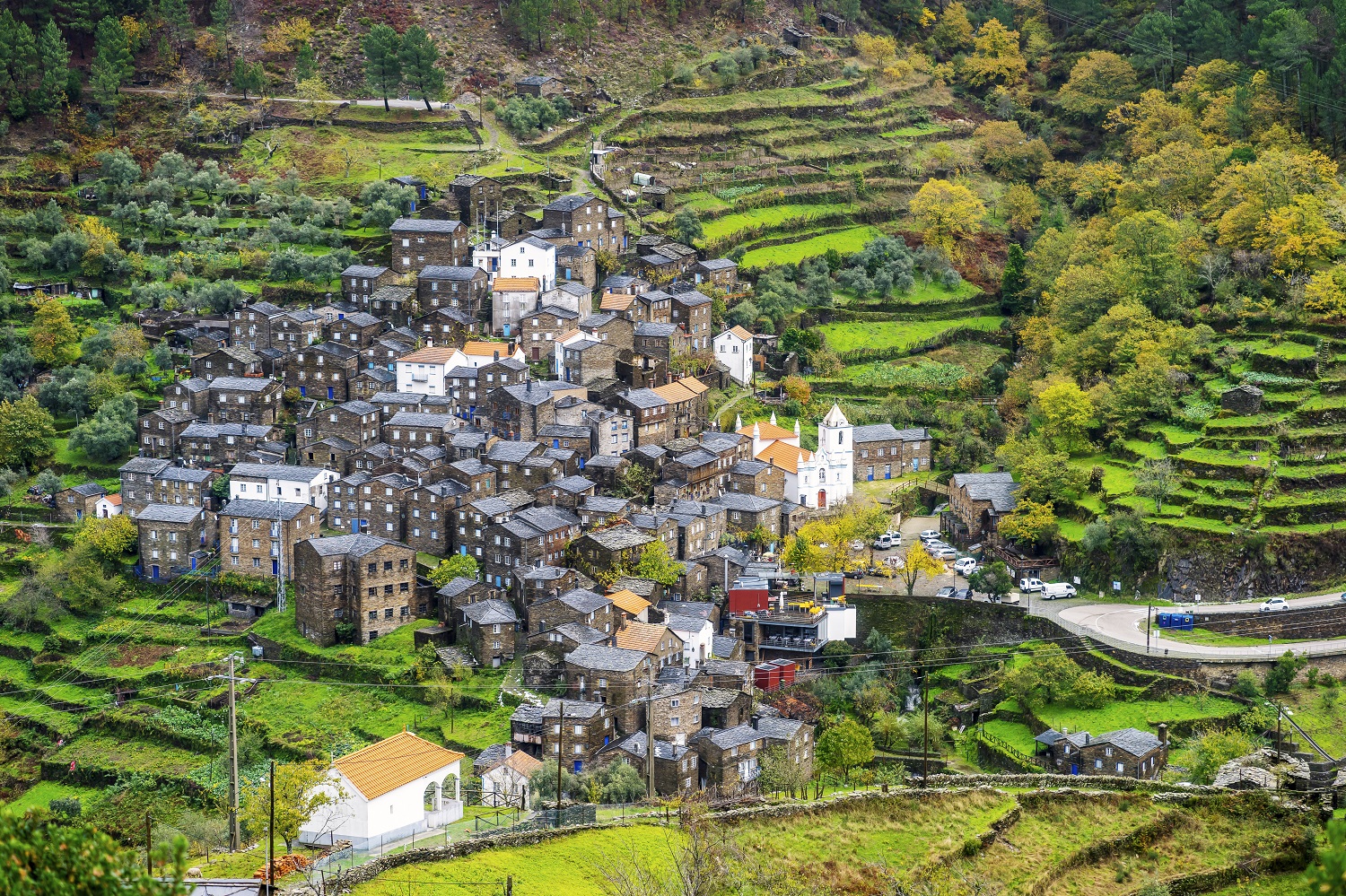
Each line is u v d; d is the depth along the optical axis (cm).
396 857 17262
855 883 18250
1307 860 19600
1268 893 19088
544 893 16862
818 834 19238
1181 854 19800
